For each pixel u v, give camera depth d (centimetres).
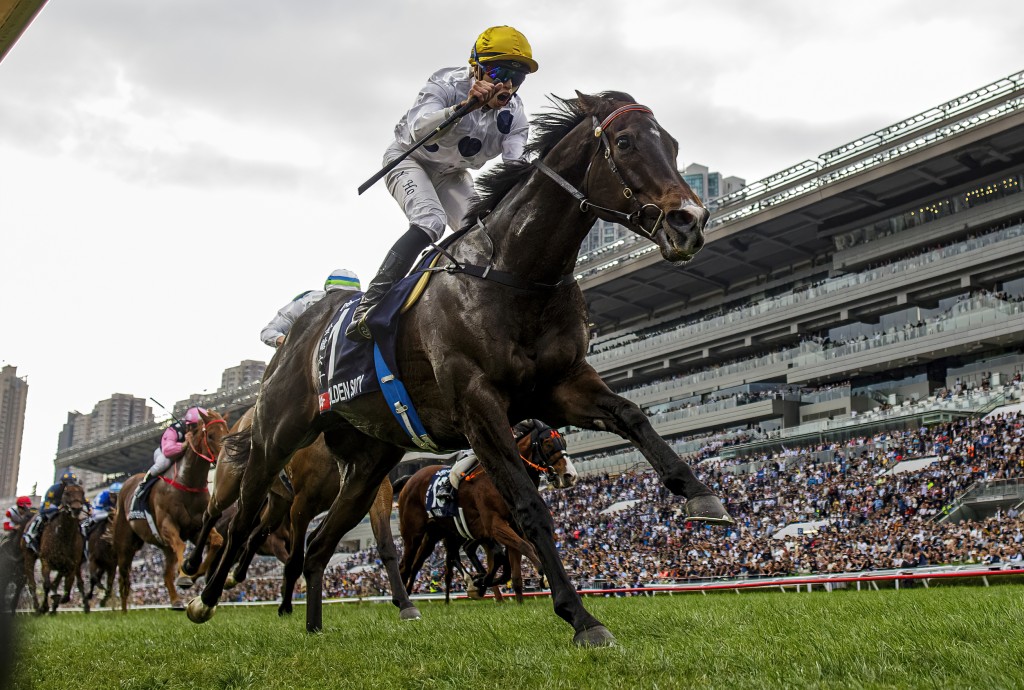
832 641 371
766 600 821
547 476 908
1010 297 2931
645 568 2267
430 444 477
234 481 784
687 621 518
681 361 3991
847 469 2566
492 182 448
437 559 2175
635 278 3956
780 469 2770
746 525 2433
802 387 3522
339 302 561
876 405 3250
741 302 3997
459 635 476
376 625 591
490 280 424
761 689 280
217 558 892
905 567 1831
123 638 590
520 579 975
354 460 564
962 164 3100
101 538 1479
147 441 5434
